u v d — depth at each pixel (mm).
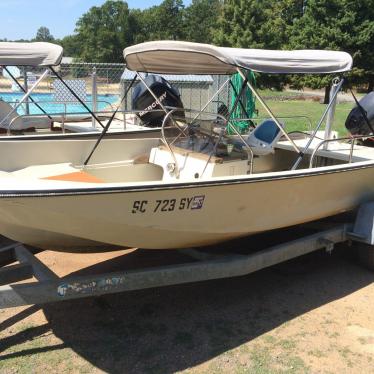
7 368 2771
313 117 14352
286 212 3645
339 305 3619
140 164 4609
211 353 2977
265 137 4324
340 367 2865
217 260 3320
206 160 3828
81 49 74562
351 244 4297
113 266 4023
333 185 3820
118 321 3328
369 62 31562
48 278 2949
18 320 3303
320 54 3646
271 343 3098
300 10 40375
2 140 4082
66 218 2736
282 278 4078
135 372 2781
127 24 73812
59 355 2920
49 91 11820
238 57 3125
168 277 3145
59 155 4250
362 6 31031
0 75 9680
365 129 4961
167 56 3857
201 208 3094
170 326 3279
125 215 2842
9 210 2639
